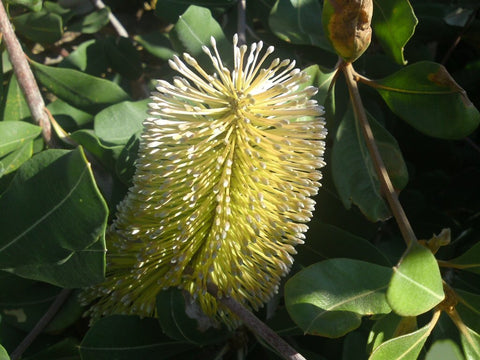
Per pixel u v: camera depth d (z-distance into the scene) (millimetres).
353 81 249
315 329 190
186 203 201
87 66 329
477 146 367
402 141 354
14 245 197
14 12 315
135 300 229
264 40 314
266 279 212
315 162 197
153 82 327
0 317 257
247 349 248
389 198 229
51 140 257
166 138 197
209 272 212
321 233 249
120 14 402
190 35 257
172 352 239
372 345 209
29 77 261
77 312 261
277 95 207
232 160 202
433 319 210
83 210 187
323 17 226
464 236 312
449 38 355
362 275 199
